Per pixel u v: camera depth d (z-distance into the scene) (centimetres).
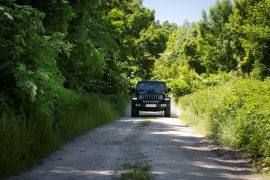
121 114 2580
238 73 3434
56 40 1026
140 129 1509
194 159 886
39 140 921
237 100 1121
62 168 763
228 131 1089
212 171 765
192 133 1402
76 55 1778
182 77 3750
